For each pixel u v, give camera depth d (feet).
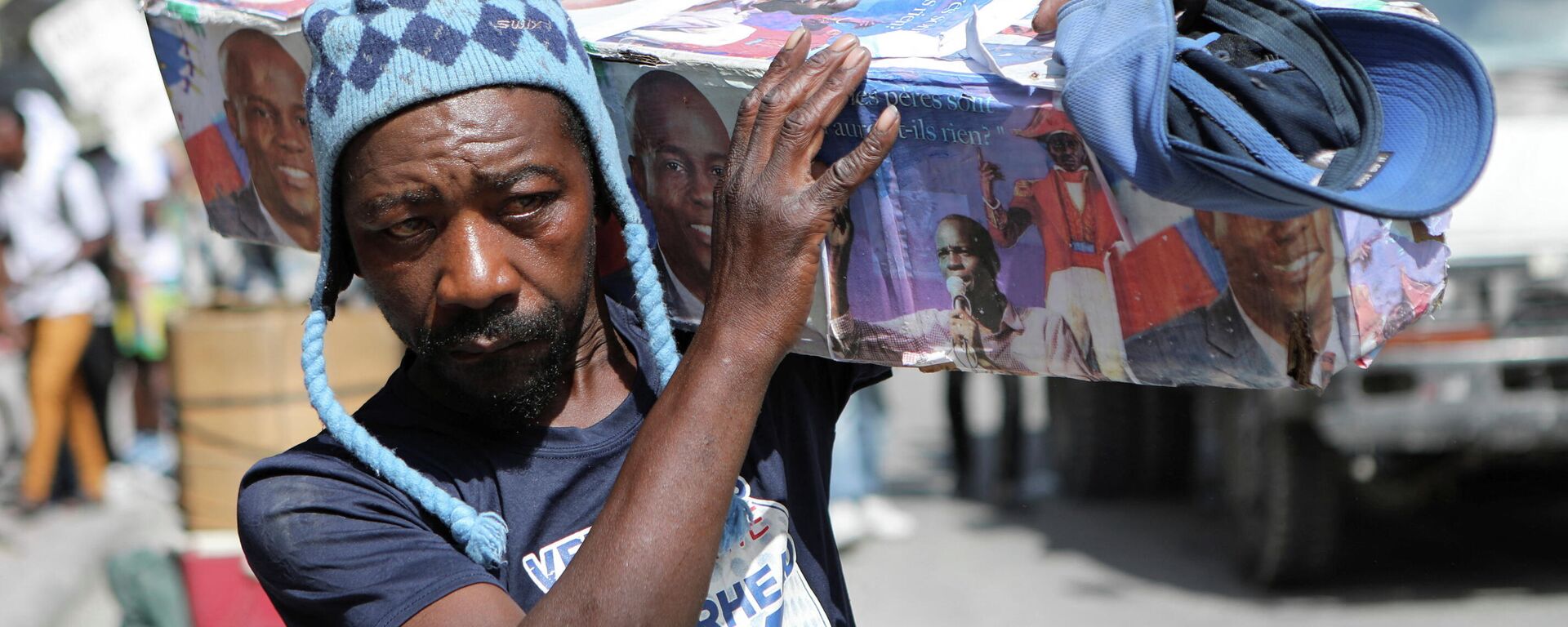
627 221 4.62
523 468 4.53
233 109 6.08
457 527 4.32
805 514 4.90
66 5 23.45
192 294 25.48
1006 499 21.89
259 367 12.09
